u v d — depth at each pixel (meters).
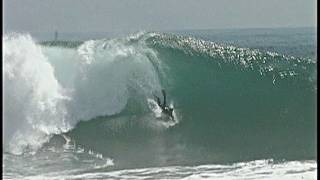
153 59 47.09
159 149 37.34
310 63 48.38
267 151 36.91
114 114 43.09
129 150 37.00
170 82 47.09
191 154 36.34
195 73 48.25
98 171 32.28
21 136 37.59
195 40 49.59
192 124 42.91
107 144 38.16
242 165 33.16
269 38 152.12
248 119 44.34
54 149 36.59
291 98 47.44
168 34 49.56
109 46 46.38
